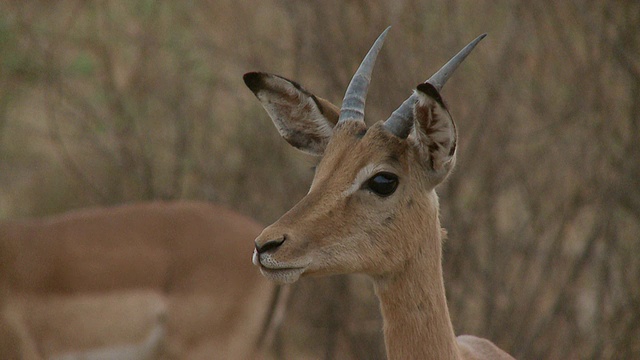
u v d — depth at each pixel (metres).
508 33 20.64
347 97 10.70
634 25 19.92
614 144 19.78
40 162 26.77
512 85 20.50
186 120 23.70
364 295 21.06
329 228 9.91
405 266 10.34
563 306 18.88
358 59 20.36
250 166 22.42
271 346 21.56
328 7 20.78
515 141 20.36
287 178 22.16
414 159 10.27
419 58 20.28
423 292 10.40
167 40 24.23
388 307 10.48
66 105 25.09
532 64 20.78
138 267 16.72
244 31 23.19
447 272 19.31
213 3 23.56
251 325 16.77
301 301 21.17
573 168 19.94
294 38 21.41
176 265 16.77
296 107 11.17
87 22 25.31
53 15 25.86
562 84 20.55
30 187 26.06
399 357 10.48
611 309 19.31
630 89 19.83
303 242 9.80
